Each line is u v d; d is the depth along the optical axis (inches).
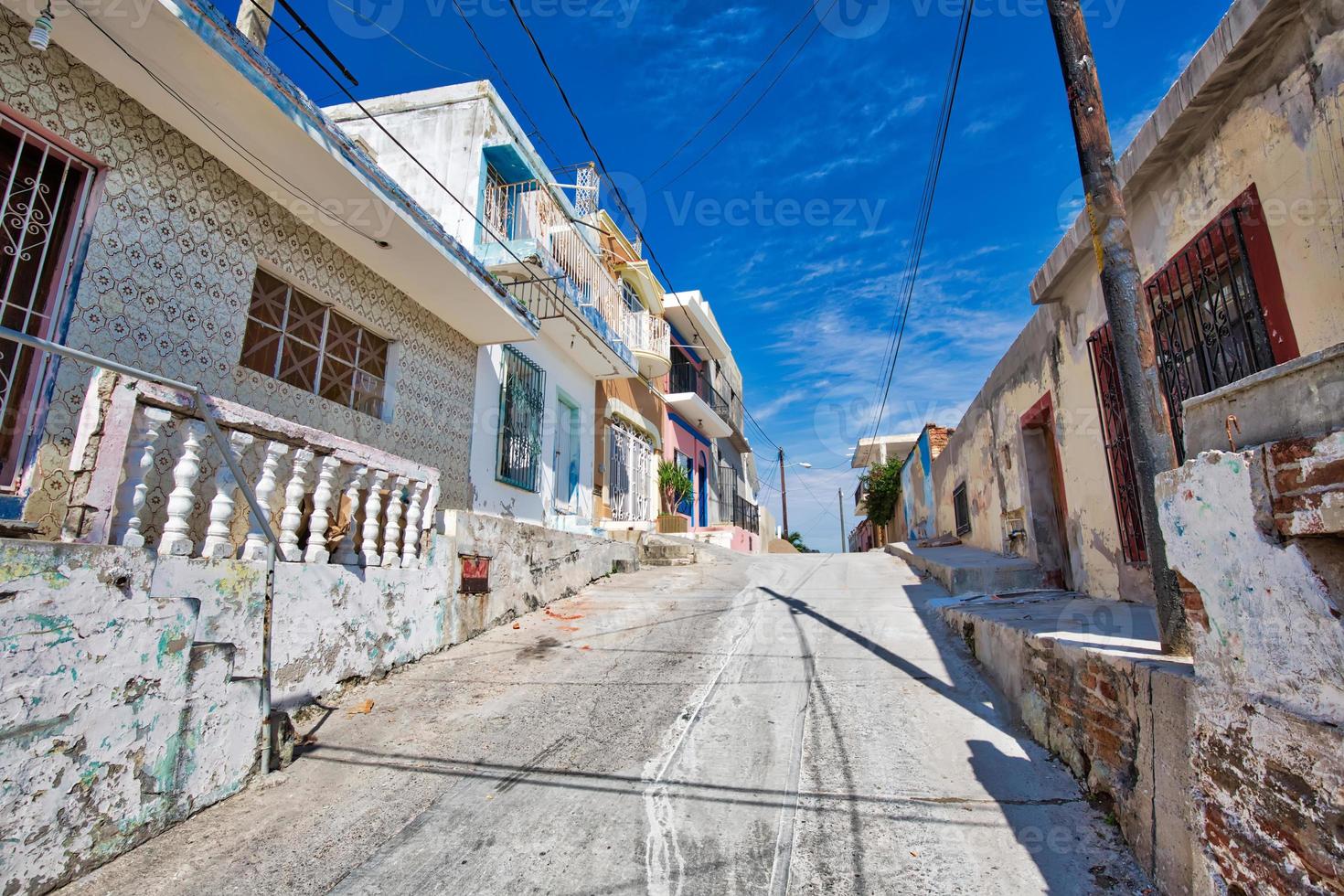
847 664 215.2
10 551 102.7
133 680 119.3
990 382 366.3
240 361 213.3
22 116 156.9
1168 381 177.9
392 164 390.0
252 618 152.6
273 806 132.1
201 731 131.5
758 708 181.6
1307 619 74.2
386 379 286.4
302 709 171.9
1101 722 125.0
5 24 154.3
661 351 592.7
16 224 158.1
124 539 128.5
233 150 202.1
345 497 207.8
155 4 149.9
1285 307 133.7
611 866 113.1
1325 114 121.6
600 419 536.1
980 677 195.6
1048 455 300.8
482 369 357.7
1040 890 103.7
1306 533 73.5
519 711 180.1
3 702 99.6
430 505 233.1
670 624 276.4
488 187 386.6
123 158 179.2
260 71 176.4
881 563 436.5
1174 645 116.6
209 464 185.5
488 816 128.7
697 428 814.5
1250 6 130.5
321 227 243.8
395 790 138.7
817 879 109.2
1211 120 155.1
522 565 295.3
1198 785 92.9
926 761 148.6
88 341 167.0
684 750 156.7
